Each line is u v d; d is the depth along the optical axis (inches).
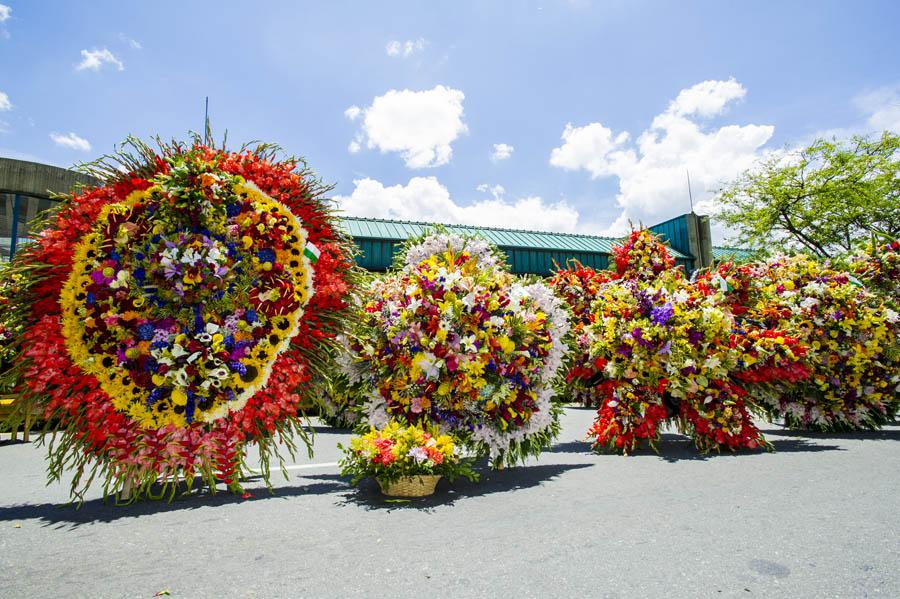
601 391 227.0
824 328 268.1
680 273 255.0
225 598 73.9
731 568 83.0
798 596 72.4
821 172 734.5
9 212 436.5
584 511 119.5
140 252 139.5
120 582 80.5
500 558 89.0
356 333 176.4
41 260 137.6
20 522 117.0
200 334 138.9
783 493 133.4
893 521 107.7
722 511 116.9
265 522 115.2
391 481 136.9
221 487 156.3
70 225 139.0
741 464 177.9
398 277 195.3
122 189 145.4
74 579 81.9
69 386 133.6
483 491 144.9
